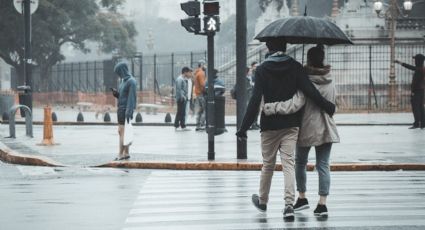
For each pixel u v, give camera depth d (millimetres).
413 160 16375
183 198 11586
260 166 15742
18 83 71188
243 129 9844
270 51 9977
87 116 42344
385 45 47000
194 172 15391
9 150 19047
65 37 73562
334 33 10148
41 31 68375
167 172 15398
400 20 48500
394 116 35688
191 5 16375
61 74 84000
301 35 9898
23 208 10719
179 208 10609
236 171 15609
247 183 13484
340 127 28719
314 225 9227
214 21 16172
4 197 11828
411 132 25500
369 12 49000
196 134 25828
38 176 14766
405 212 10188
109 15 78688
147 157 17203
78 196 11867
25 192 12414
